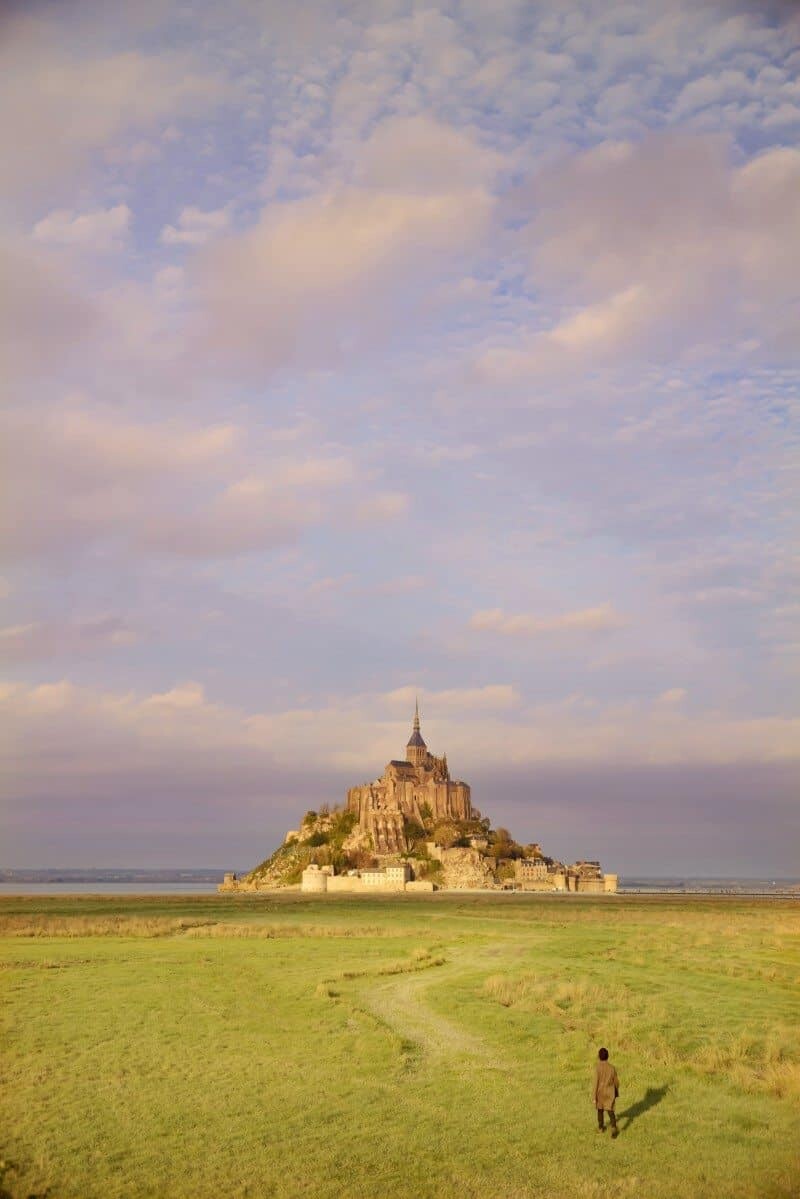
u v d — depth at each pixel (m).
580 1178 33.75
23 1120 39.38
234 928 127.19
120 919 149.62
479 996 67.12
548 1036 53.91
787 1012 60.34
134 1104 41.41
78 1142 36.91
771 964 83.88
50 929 123.81
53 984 72.38
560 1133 38.16
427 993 68.44
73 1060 48.53
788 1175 33.84
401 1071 46.59
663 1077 45.81
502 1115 40.19
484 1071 46.69
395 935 120.94
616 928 133.75
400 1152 36.12
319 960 89.06
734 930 125.12
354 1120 39.47
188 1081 44.84
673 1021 57.62
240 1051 50.47
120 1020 58.25
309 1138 37.47
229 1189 32.75
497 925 142.38
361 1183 33.28
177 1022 57.78
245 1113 40.31
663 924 143.38
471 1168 34.62
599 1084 38.81
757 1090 43.72
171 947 101.56
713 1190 32.66
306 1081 44.91
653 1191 32.59
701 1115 40.38
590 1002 63.62
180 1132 38.06
